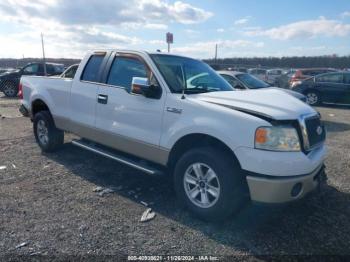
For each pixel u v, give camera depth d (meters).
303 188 3.38
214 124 3.48
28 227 3.44
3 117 10.27
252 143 3.26
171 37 10.20
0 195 4.23
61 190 4.45
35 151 6.27
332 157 6.31
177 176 3.86
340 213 3.94
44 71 18.19
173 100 3.89
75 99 5.21
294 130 3.37
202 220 3.70
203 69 4.88
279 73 27.53
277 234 3.45
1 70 25.02
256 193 3.28
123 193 4.40
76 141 5.39
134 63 4.52
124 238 3.29
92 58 5.14
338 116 12.07
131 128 4.34
